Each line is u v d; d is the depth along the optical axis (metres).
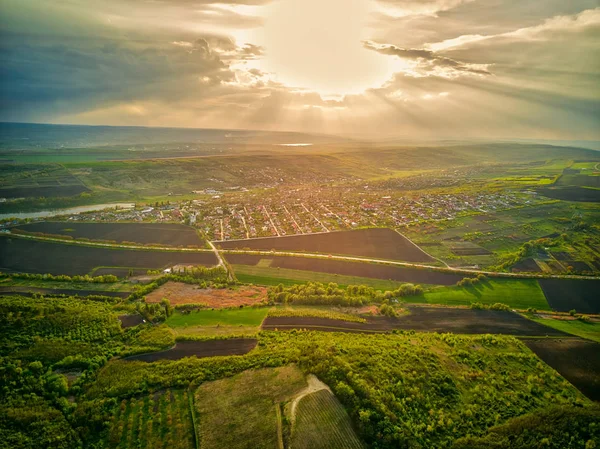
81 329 149.88
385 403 110.25
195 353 138.62
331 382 117.06
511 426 106.94
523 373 131.88
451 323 167.50
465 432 105.25
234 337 148.25
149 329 153.38
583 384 128.88
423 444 99.44
